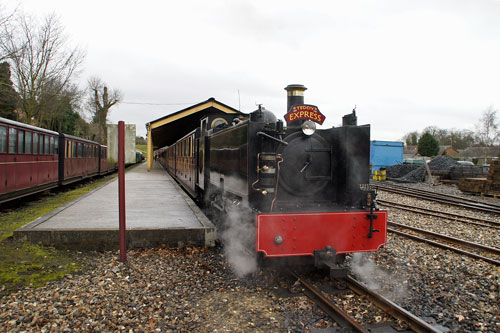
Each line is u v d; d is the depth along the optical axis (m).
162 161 43.81
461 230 8.57
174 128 32.09
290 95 5.93
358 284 4.54
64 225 6.71
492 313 4.07
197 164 11.02
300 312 3.98
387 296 4.50
